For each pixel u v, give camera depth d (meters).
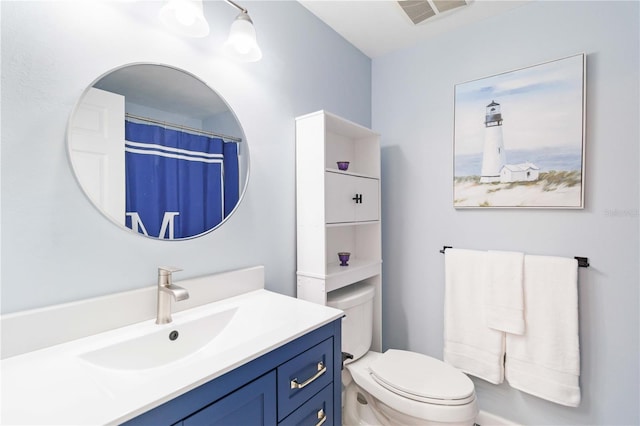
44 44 0.80
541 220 1.56
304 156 1.52
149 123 1.01
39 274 0.79
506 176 1.63
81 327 0.84
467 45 1.78
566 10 1.50
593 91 1.44
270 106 1.43
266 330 0.98
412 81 1.99
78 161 0.86
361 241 1.99
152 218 1.02
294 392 0.90
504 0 1.57
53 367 0.70
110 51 0.92
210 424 0.68
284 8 1.51
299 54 1.59
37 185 0.79
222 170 1.23
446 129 1.86
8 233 0.75
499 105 1.66
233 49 1.24
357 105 2.03
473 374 1.66
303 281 1.52
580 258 1.46
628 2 1.36
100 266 0.90
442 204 1.87
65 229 0.84
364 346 1.71
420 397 1.25
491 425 1.67
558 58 1.51
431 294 1.92
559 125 1.49
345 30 1.83
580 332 1.46
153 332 0.89
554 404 1.52
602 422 1.42
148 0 1.00
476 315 1.66
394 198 2.07
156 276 1.03
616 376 1.40
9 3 0.75
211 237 1.19
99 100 0.90
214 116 1.20
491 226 1.70
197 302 1.12
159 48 1.04
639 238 1.35
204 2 1.17
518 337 1.55
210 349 1.00
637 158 1.35
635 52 1.35
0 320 0.72
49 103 0.81
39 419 0.52
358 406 1.60
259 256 1.38
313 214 1.49
